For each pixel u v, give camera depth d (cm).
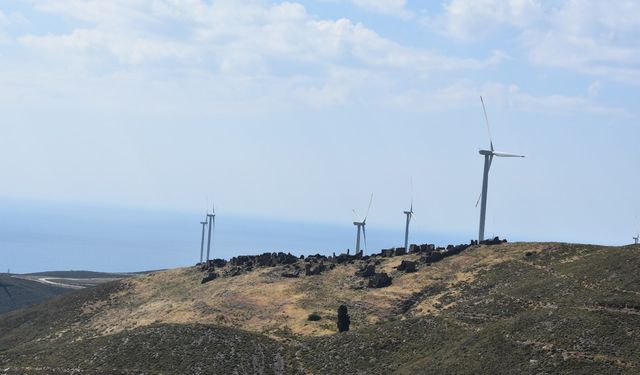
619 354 11300
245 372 13962
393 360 13475
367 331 14888
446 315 14862
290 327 16738
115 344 15412
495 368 11625
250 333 15800
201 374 13900
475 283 17762
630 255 15388
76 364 14825
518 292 15325
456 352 12594
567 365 11150
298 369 14025
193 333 15450
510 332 12500
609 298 13275
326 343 14825
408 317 16088
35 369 14750
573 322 12300
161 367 14250
